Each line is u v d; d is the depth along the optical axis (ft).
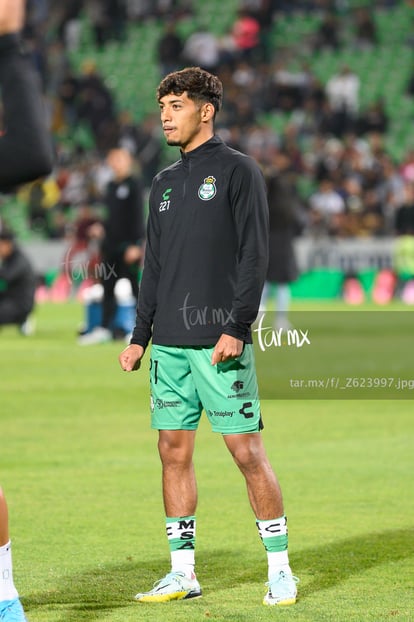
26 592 62.49
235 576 65.92
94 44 421.59
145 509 82.99
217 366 60.18
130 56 415.23
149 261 62.85
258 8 417.69
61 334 222.07
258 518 60.75
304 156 365.40
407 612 58.44
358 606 59.57
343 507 83.15
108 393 143.13
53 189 354.95
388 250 329.31
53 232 351.46
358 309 291.17
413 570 66.74
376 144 364.38
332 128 381.81
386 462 100.37
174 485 62.49
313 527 77.30
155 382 62.44
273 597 60.18
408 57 418.51
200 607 59.67
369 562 68.54
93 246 170.71
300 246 331.98
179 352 61.36
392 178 355.77
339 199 344.08
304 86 391.65
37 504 84.43
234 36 411.75
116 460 101.55
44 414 126.93
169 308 61.26
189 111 60.23
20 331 219.00
